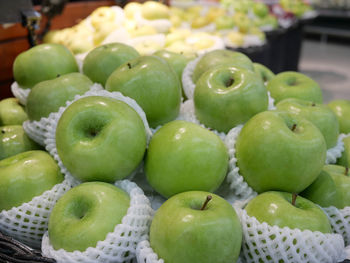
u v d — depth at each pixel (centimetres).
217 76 37
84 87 37
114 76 36
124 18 80
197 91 37
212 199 27
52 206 31
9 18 52
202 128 32
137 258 27
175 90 36
